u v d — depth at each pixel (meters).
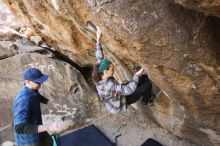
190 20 2.95
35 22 5.42
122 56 4.45
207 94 3.78
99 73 4.25
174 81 3.69
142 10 2.93
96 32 4.13
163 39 3.08
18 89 6.48
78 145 5.82
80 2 3.54
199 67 3.35
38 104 4.28
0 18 7.71
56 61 6.51
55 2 3.95
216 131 4.67
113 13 2.99
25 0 4.75
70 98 6.50
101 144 5.79
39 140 4.49
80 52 5.66
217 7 2.28
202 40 3.07
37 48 6.96
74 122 6.33
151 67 3.55
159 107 5.34
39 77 4.11
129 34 3.13
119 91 4.24
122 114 6.40
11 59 6.50
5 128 6.28
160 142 5.67
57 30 5.12
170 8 2.89
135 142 5.79
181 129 5.24
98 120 6.39
